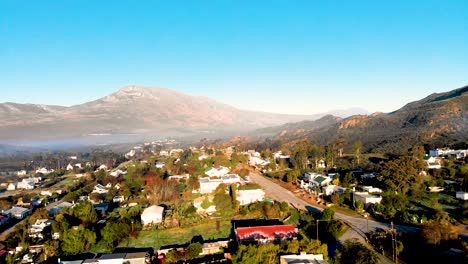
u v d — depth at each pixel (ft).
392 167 333.21
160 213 292.40
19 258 229.86
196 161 593.83
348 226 252.83
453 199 293.43
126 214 288.51
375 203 283.79
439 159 427.74
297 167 505.66
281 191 382.22
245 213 290.15
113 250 234.17
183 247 226.58
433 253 195.62
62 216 291.79
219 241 233.55
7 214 355.77
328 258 185.47
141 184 446.19
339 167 480.23
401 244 200.23
